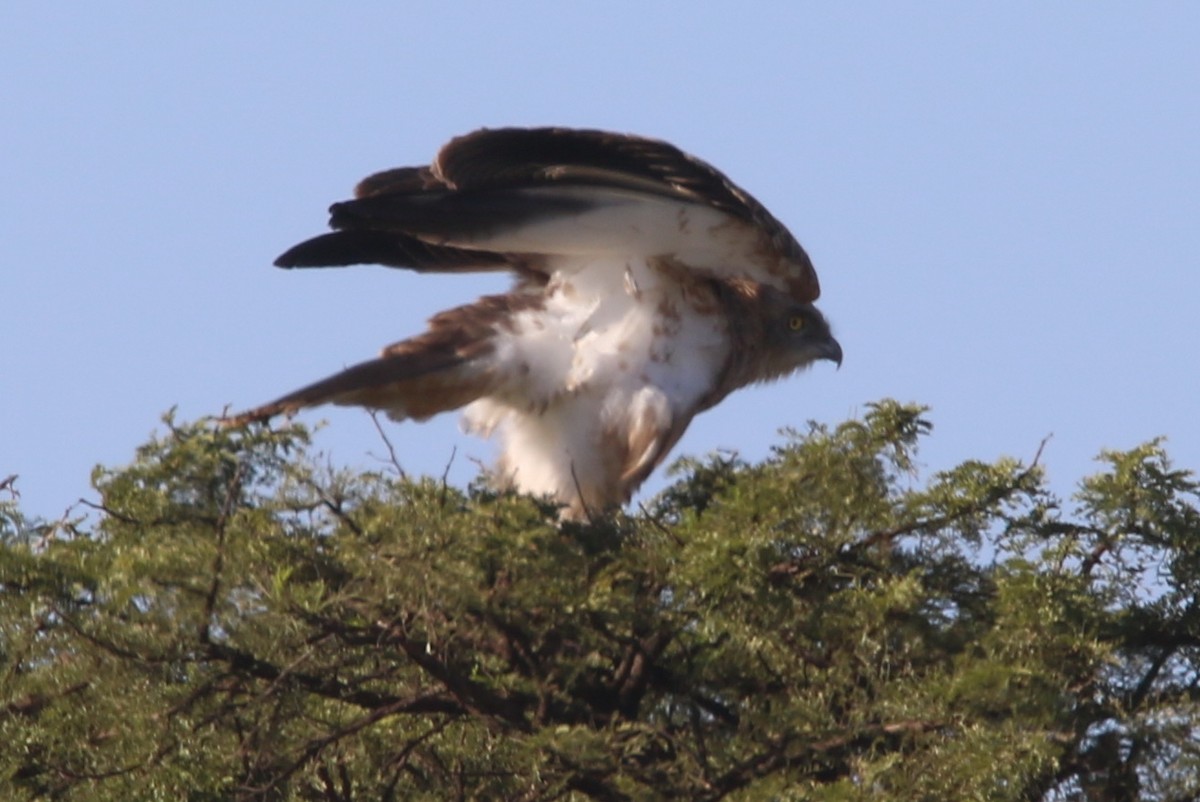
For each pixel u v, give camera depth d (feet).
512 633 40.70
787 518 40.93
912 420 42.29
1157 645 42.14
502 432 51.72
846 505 41.24
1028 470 42.42
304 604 37.78
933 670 39.37
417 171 52.06
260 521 39.42
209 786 39.70
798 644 40.42
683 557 40.75
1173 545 42.16
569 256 51.21
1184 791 39.09
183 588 38.27
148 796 39.52
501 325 50.62
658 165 47.26
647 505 46.91
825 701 39.22
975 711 38.27
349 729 39.88
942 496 42.09
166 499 41.57
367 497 40.42
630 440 50.62
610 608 40.40
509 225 49.06
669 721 42.16
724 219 49.26
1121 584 42.37
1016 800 36.60
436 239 48.91
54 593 39.45
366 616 38.86
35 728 39.88
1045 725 38.37
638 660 41.86
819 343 52.70
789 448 42.37
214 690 39.11
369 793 41.55
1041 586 40.37
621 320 51.08
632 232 49.85
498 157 46.80
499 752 40.86
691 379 51.03
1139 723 39.29
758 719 38.88
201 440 42.42
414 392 49.73
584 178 48.03
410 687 41.01
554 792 38.47
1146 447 42.50
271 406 48.08
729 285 51.83
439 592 38.22
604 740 37.76
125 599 38.27
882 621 39.86
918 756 37.27
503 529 39.96
